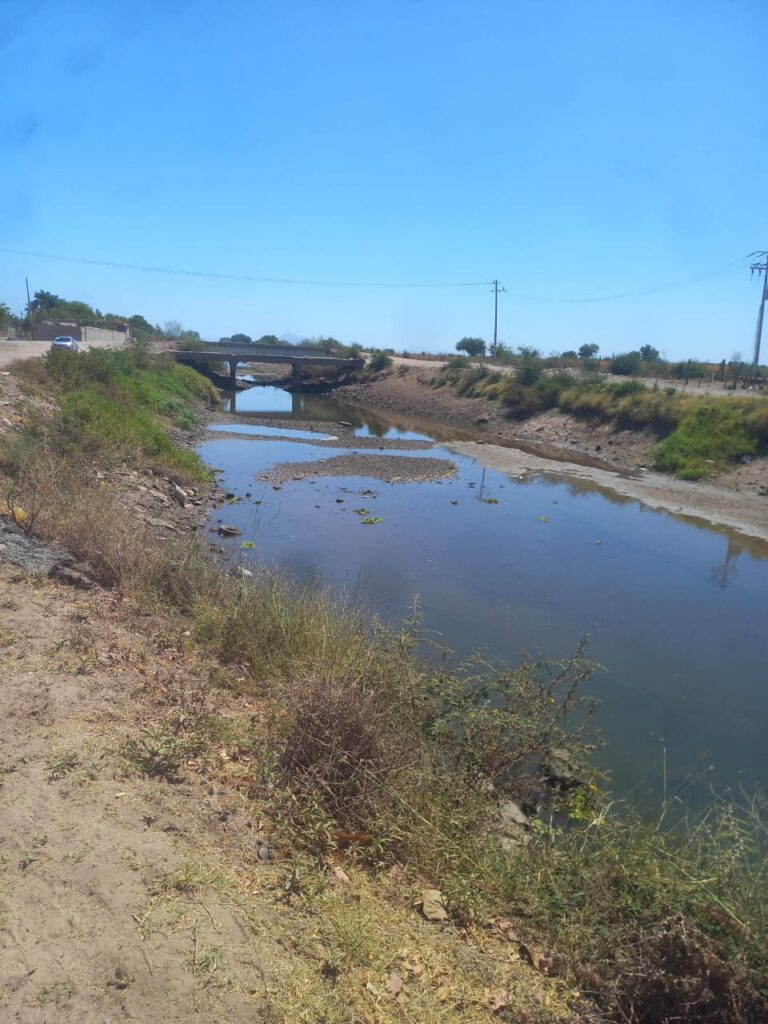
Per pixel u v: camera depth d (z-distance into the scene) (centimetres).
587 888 398
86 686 516
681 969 332
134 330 8100
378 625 762
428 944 351
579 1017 325
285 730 513
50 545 813
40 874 325
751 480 2131
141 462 1709
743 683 866
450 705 618
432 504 1844
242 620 729
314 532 1498
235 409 4531
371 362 6309
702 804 604
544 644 957
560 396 3575
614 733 732
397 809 450
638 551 1460
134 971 282
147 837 364
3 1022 253
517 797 554
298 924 334
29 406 1673
